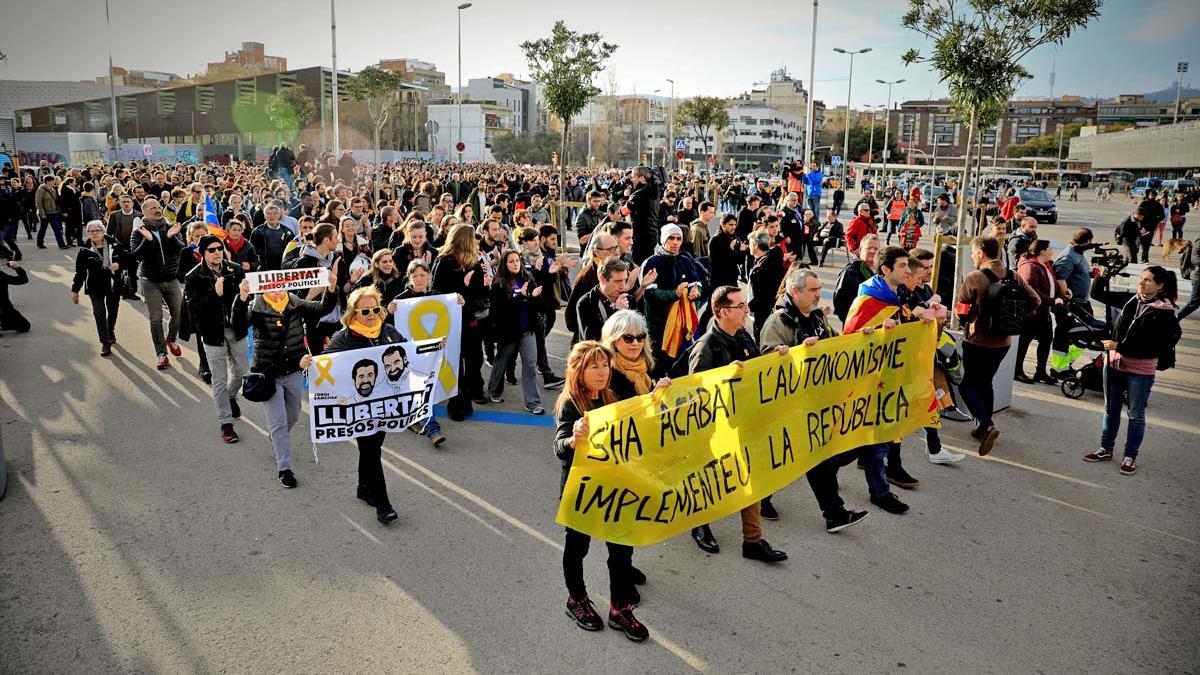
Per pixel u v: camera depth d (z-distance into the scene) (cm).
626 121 15025
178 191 1442
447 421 776
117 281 990
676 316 662
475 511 577
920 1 1103
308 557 507
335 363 540
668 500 444
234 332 637
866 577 494
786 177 2012
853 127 12850
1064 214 4262
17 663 396
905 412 587
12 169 2494
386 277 772
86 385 866
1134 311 647
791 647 420
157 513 564
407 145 10369
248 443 705
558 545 529
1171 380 950
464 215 1096
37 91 10675
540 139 10706
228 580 477
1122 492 626
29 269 1688
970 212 2352
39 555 502
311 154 3606
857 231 1722
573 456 414
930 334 596
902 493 623
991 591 479
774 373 496
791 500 611
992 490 629
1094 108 19000
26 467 641
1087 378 856
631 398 430
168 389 857
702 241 1272
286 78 7262
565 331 1167
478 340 786
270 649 412
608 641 424
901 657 413
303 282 605
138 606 448
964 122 1172
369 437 554
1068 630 439
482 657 408
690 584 484
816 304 555
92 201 1952
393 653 410
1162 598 473
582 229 1994
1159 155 7281
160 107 7950
